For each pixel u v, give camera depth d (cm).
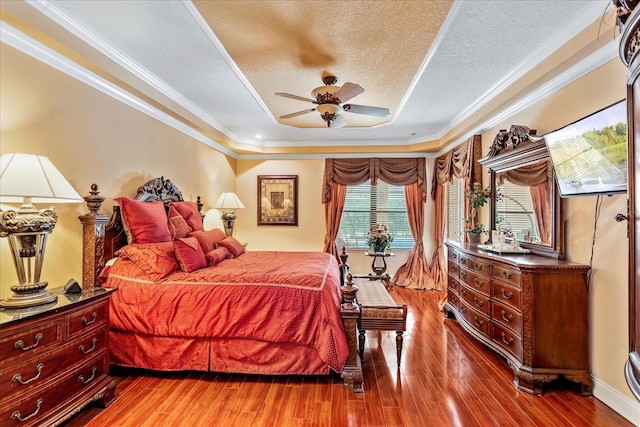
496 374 260
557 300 237
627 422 200
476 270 316
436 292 534
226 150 555
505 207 350
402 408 213
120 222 289
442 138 503
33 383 164
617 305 215
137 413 207
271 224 610
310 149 586
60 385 179
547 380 231
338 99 297
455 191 518
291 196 607
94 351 205
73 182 247
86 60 235
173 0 195
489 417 204
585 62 230
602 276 226
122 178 300
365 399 224
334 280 278
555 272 237
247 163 614
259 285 247
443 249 553
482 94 349
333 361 231
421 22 219
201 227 388
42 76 221
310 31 230
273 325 240
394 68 289
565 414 208
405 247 607
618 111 197
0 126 196
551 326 237
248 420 201
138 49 254
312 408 213
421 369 268
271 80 316
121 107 298
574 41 222
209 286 249
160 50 255
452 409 213
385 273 585
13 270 205
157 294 247
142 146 329
